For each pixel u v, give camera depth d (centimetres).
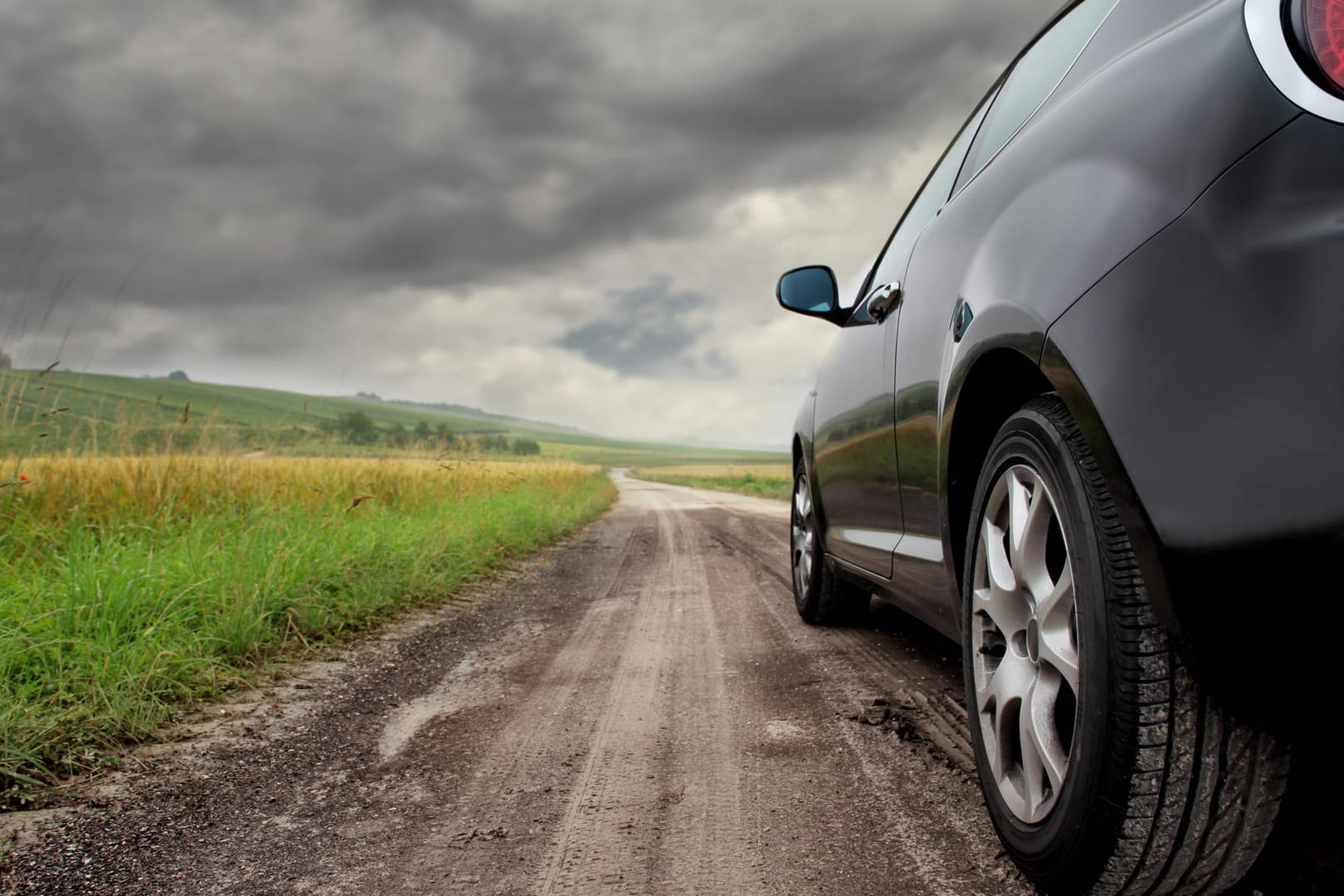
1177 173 112
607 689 289
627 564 678
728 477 5162
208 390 11350
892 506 242
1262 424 95
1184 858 112
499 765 218
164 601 335
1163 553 101
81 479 487
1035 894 141
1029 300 135
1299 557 91
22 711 228
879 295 265
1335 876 126
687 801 190
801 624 397
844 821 175
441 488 879
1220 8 121
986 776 156
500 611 461
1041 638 134
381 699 285
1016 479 148
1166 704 109
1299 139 99
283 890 153
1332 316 91
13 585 329
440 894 150
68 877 159
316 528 514
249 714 266
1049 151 156
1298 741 99
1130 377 108
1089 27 173
